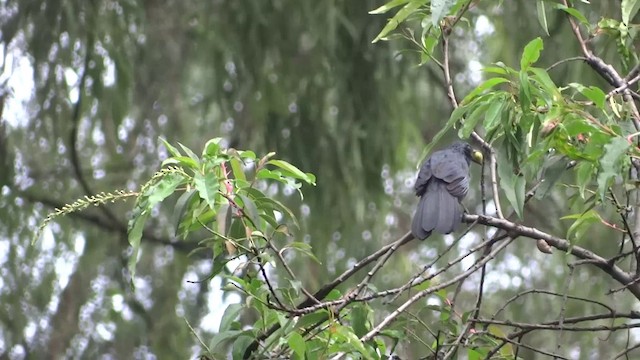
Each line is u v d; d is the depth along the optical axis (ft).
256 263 18.53
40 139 42.73
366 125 38.60
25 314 42.39
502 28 41.01
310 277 40.14
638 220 21.13
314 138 38.78
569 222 40.73
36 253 43.24
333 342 18.69
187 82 43.70
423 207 23.62
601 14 33.76
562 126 17.35
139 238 17.62
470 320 20.31
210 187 17.25
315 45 38.81
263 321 19.53
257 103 39.34
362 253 40.73
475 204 43.75
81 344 43.83
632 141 18.31
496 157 19.97
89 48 38.06
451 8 20.40
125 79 39.42
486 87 18.49
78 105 39.17
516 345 20.12
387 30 21.56
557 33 34.32
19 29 39.63
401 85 38.96
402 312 20.57
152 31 43.29
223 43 39.63
